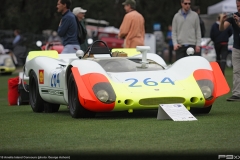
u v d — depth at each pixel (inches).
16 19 2733.8
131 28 956.0
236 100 766.5
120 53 674.2
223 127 500.7
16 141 457.7
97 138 457.4
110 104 546.9
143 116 592.4
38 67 689.0
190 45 908.6
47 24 2780.5
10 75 1668.3
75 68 577.9
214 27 1259.8
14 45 2018.9
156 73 597.0
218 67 612.4
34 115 654.5
